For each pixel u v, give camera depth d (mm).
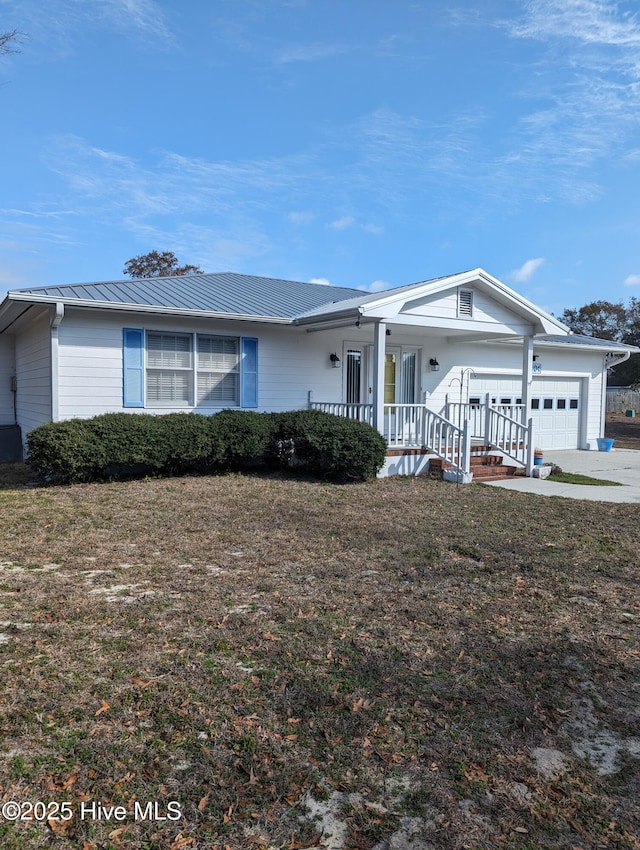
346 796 2451
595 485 11156
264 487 9742
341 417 11094
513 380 16562
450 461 11453
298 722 2957
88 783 2479
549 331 12641
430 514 7988
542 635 4070
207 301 12195
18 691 3170
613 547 6434
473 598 4766
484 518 7797
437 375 15164
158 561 5578
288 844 2195
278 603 4559
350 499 8945
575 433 18141
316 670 3484
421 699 3184
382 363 11203
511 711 3086
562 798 2457
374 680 3379
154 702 3098
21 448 14203
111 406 10883
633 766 2670
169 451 10117
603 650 3852
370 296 12578
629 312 43875
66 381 10469
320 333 13203
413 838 2234
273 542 6340
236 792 2455
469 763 2666
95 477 9883
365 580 5145
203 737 2818
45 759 2619
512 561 5805
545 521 7691
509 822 2316
